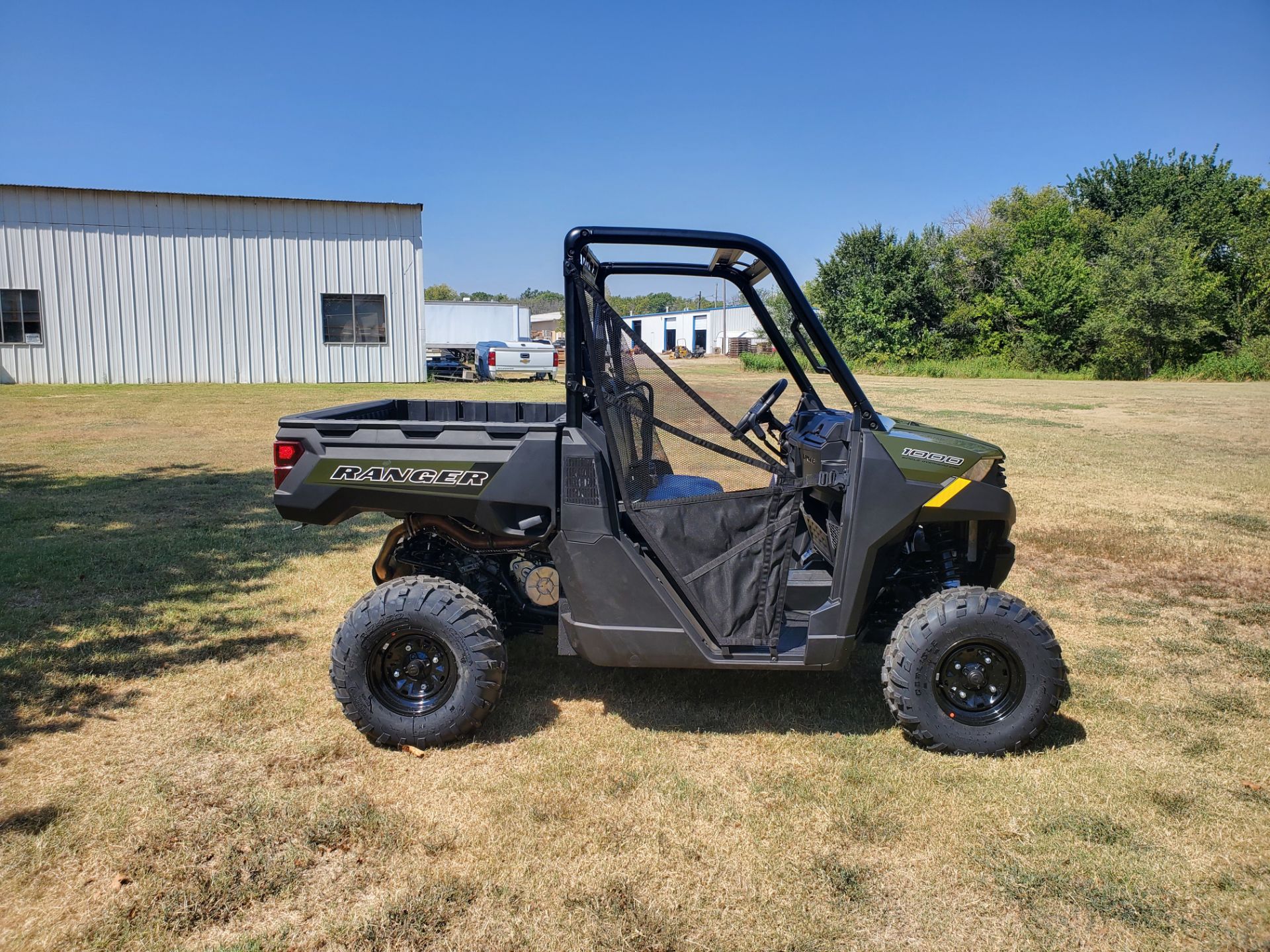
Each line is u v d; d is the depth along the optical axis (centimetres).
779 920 241
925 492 320
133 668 402
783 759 328
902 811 294
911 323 4044
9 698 369
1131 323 3378
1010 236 4325
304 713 361
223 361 2058
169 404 1541
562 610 344
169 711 361
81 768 315
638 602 327
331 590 520
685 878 258
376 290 2147
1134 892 254
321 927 236
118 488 803
